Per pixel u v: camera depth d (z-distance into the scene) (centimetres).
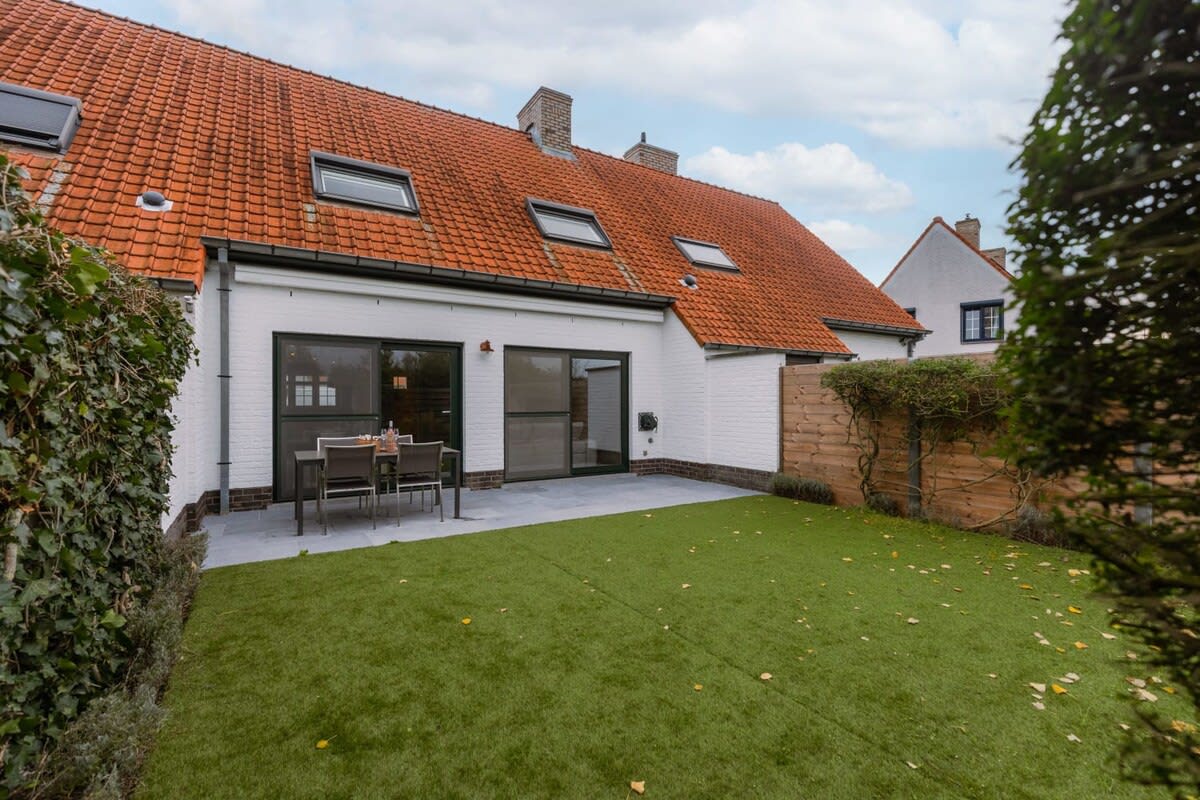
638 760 212
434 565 448
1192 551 99
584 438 920
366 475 570
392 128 975
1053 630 324
